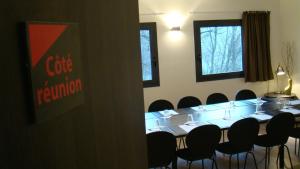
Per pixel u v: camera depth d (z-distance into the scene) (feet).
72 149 3.00
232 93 19.86
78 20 3.15
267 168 12.92
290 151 14.62
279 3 20.40
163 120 12.90
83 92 3.23
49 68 2.62
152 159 10.41
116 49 4.04
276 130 11.82
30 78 2.36
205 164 13.75
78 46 3.14
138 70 4.74
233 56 19.77
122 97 4.21
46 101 2.56
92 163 3.42
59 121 2.77
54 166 2.68
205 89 19.16
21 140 2.28
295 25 19.33
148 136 10.03
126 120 4.33
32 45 2.39
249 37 19.39
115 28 4.03
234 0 19.20
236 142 11.43
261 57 19.75
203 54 18.98
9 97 2.17
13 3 2.23
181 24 18.15
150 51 17.81
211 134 10.83
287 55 20.26
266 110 13.83
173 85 18.38
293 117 11.97
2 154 2.10
